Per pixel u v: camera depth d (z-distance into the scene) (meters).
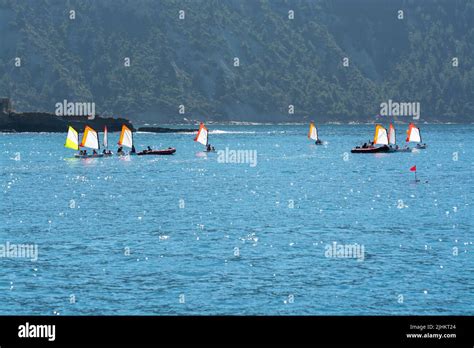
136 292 156.75
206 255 188.12
